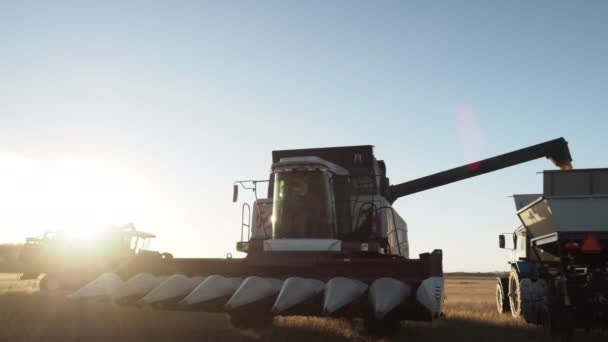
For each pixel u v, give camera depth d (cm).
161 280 1068
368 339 1084
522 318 1600
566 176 1270
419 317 954
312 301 970
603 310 1203
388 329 1105
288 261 1055
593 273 1243
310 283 971
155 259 1134
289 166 1268
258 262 1071
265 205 1342
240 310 990
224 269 1095
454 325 1410
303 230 1233
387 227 1369
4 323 1171
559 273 1338
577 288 1233
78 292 1001
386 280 937
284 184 1268
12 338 978
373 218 1323
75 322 1225
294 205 1249
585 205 1238
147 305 983
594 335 1286
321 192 1248
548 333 1227
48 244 2659
